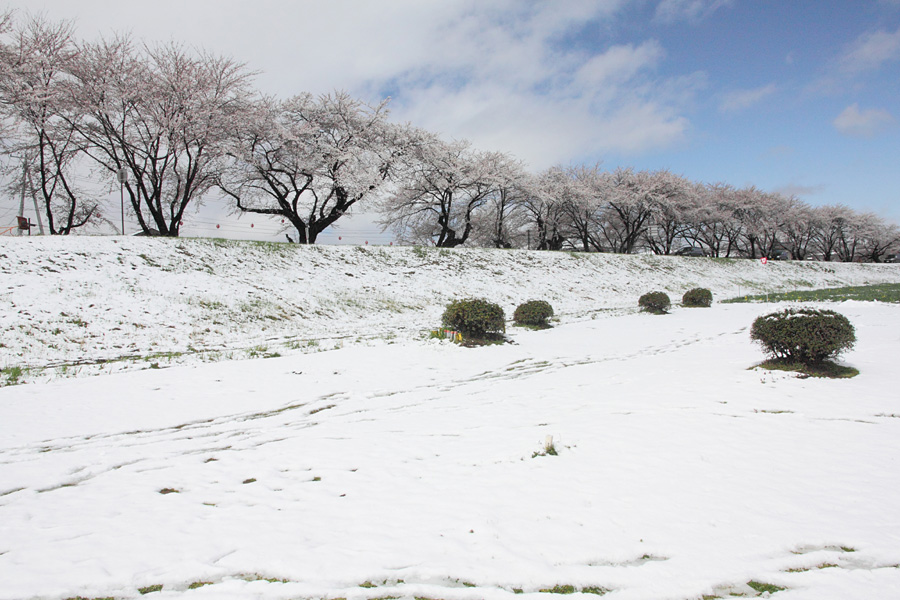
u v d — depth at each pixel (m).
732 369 9.39
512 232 48.03
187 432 6.45
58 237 17.91
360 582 2.89
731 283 36.56
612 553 3.16
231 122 22.94
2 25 18.92
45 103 19.09
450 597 2.75
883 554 3.10
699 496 3.99
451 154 34.62
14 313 12.38
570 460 4.91
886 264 54.91
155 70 21.48
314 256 23.62
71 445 5.90
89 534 3.53
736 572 2.95
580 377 9.70
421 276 24.88
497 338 14.09
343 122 28.97
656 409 6.82
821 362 8.88
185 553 3.23
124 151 21.09
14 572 3.01
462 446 5.54
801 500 3.89
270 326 15.77
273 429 6.58
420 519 3.70
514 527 3.53
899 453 4.91
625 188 43.16
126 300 14.76
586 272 31.77
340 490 4.34
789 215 55.12
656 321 18.66
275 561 3.11
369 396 8.49
